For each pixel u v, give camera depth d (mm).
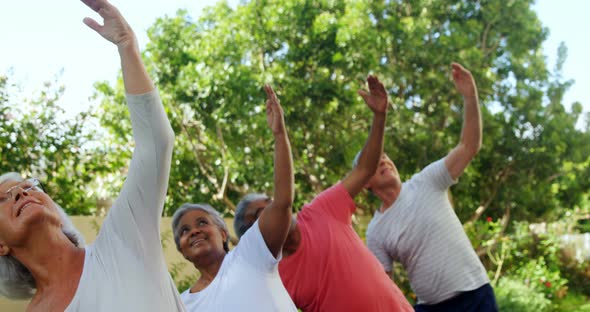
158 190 2213
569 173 14242
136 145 2213
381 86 4070
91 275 2154
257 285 2992
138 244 2186
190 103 10812
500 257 13055
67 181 9367
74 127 9242
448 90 11781
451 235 4648
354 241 3779
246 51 11516
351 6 11562
